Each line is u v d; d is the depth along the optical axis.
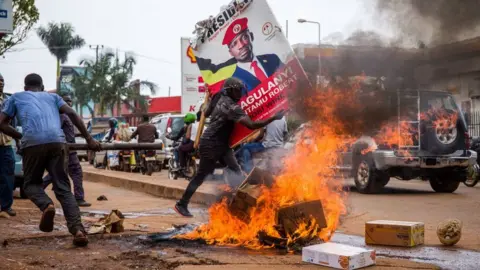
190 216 7.84
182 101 23.27
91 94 50.47
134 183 13.62
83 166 24.91
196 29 7.08
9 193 8.30
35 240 6.35
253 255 5.50
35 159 5.98
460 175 12.27
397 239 6.18
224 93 6.92
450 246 6.23
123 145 6.45
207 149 7.25
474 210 9.54
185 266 4.96
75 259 5.33
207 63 7.07
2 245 6.07
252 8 6.93
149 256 5.41
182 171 14.79
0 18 10.70
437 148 11.84
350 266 4.90
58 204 10.33
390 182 15.90
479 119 17.47
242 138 7.12
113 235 6.58
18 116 6.11
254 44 6.93
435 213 9.16
